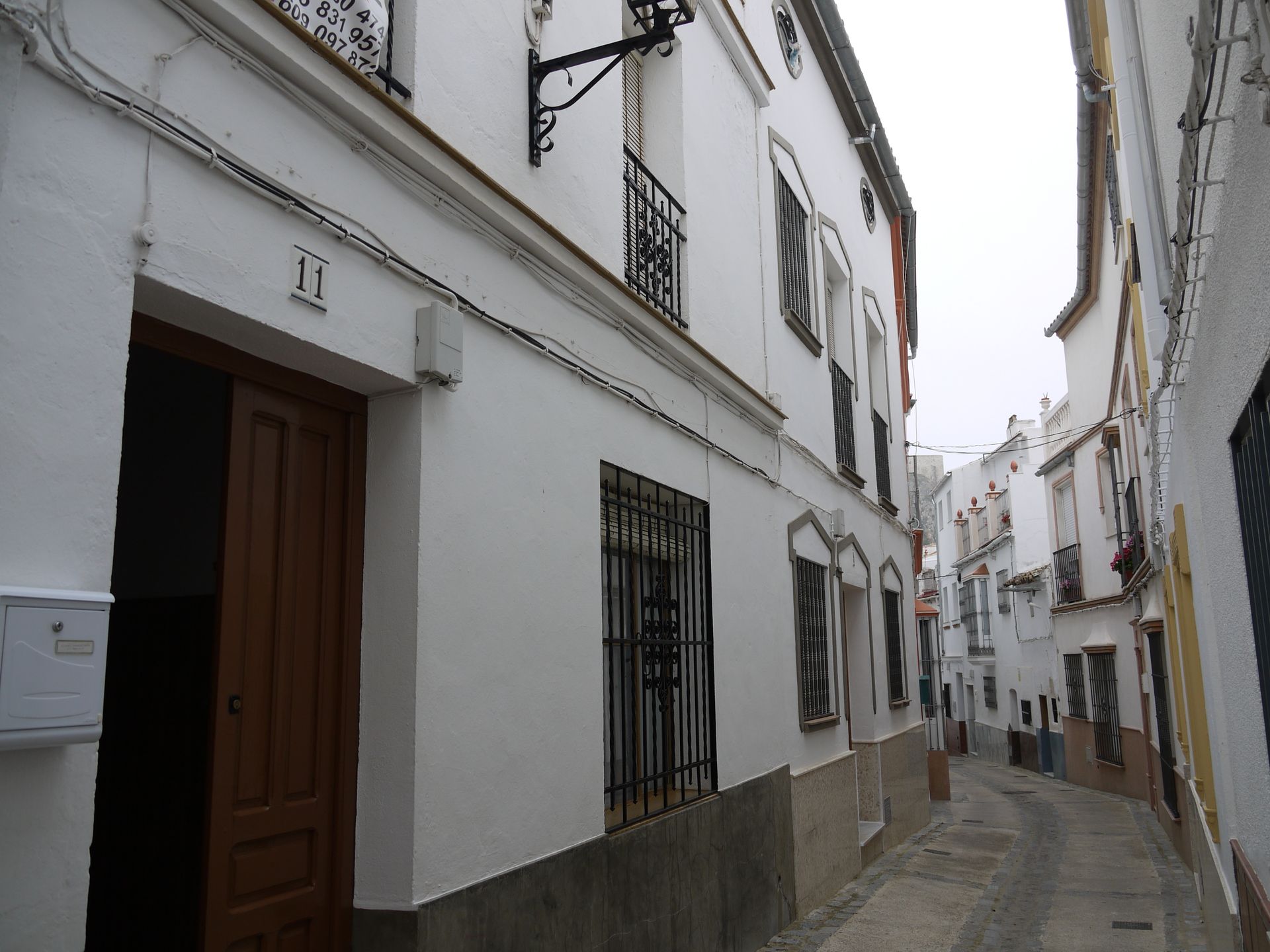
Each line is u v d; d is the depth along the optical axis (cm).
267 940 328
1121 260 1359
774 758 748
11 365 234
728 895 633
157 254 273
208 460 409
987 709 3419
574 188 514
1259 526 352
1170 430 676
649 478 572
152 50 275
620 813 534
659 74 690
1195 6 358
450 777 376
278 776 338
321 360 345
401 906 352
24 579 233
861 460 1196
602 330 526
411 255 377
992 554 3247
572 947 445
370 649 369
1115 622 1956
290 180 321
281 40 310
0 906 222
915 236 1684
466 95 425
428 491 378
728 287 748
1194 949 737
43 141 245
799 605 859
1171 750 1212
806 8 1012
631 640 540
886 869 1021
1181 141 437
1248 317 326
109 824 390
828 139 1140
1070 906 901
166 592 410
